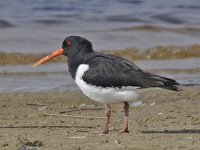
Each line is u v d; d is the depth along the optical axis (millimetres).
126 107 12125
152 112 14672
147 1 33312
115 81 11555
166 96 16719
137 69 11695
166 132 12312
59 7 31000
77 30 26688
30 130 12602
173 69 21469
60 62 22750
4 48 23594
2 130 12594
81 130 12602
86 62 12016
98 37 25688
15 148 10906
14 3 31328
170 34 26500
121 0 33312
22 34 25422
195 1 33062
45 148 10867
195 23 28984
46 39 24984
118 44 24906
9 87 18203
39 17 28562
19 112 14719
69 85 18656
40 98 16625
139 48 24422
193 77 19859
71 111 14922
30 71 20969
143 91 11617
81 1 32438
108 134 12102
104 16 29312
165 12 30469
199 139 11602
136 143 11250
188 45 25016
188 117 13961
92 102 16219
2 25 26766
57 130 12609
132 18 29266
